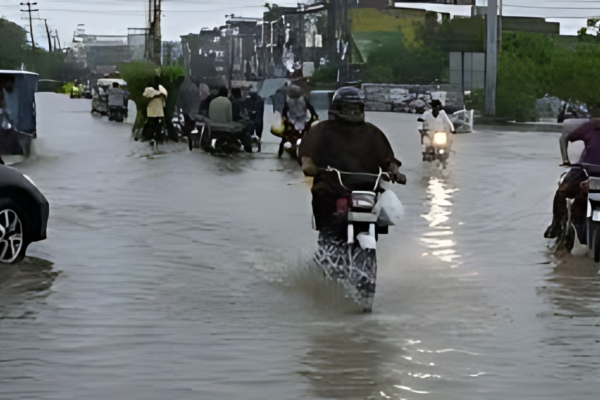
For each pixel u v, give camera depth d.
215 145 38.06
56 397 8.80
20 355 10.22
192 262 15.78
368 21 108.88
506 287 14.16
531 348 10.73
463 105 76.88
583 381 9.48
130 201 23.28
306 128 36.38
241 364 9.93
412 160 36.31
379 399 8.80
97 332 11.25
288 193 25.25
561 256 16.75
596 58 79.00
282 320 11.95
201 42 91.12
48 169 31.14
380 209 12.70
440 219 21.00
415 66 106.38
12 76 32.88
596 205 16.31
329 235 12.87
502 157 38.34
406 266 15.80
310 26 99.00
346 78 98.06
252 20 97.62
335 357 10.23
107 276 14.60
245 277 14.64
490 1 68.00
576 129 16.48
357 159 12.91
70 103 110.88
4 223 15.32
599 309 12.77
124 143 43.28
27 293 13.38
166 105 43.91
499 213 22.00
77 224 19.69
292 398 8.80
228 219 20.50
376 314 12.38
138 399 8.76
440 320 12.06
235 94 40.69
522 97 70.75
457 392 9.06
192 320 11.89
